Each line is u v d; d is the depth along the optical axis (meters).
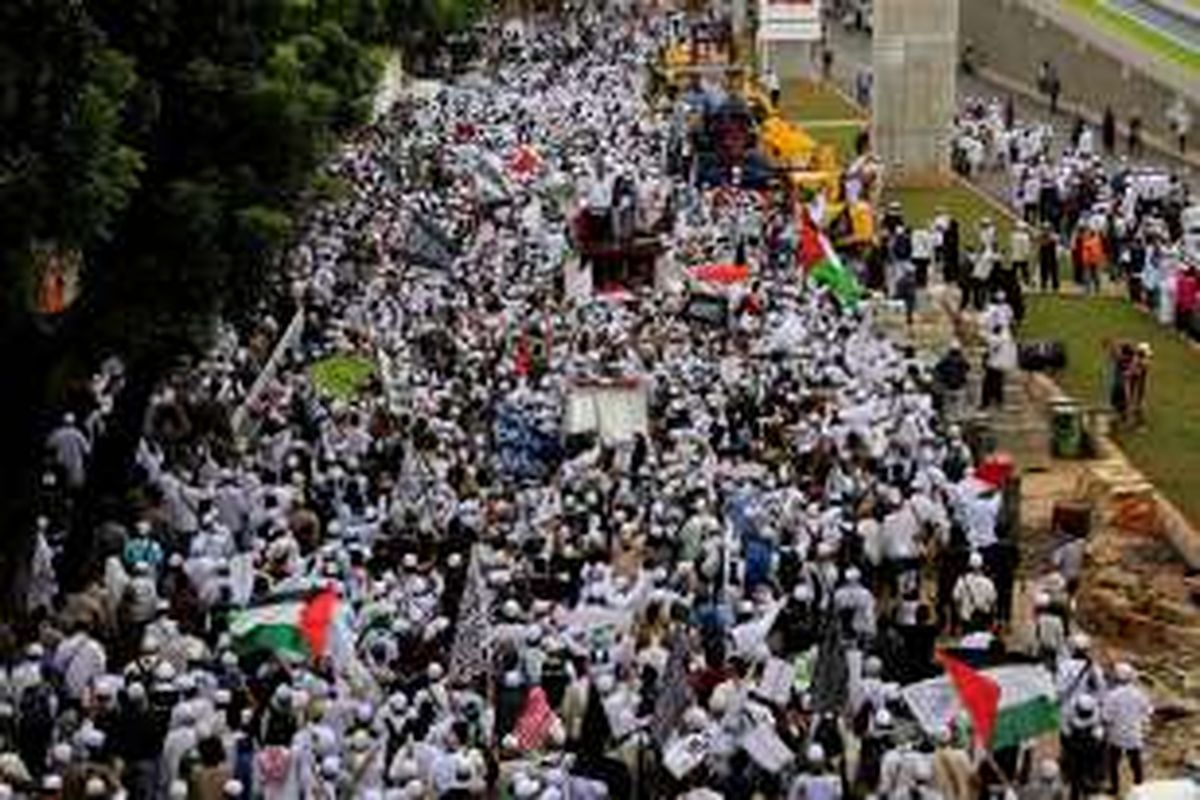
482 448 60.25
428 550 50.62
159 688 40.41
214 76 50.31
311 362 66.12
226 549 49.03
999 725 40.50
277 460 57.28
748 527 50.34
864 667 43.78
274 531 50.56
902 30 109.19
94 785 37.91
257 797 38.78
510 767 39.12
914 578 50.81
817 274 75.25
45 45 43.22
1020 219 99.00
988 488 54.03
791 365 65.25
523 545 50.62
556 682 42.50
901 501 52.44
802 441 58.12
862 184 96.81
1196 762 48.41
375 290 76.12
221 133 51.62
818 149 108.31
